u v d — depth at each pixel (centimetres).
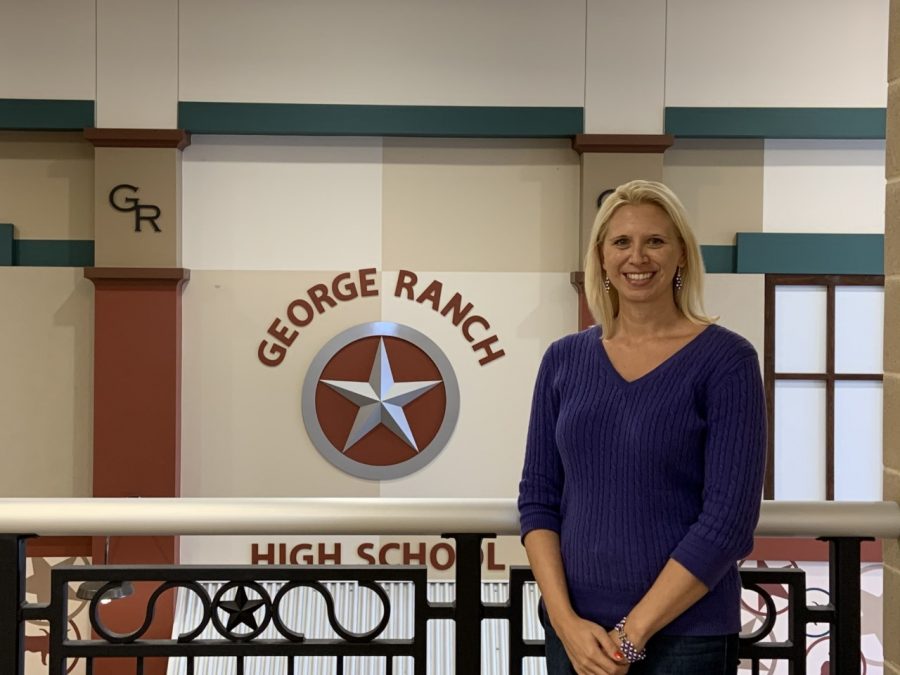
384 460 411
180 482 406
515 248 413
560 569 146
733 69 403
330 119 399
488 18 402
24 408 402
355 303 411
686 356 139
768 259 409
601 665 133
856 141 412
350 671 385
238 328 408
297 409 410
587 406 142
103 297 392
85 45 393
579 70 402
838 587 167
